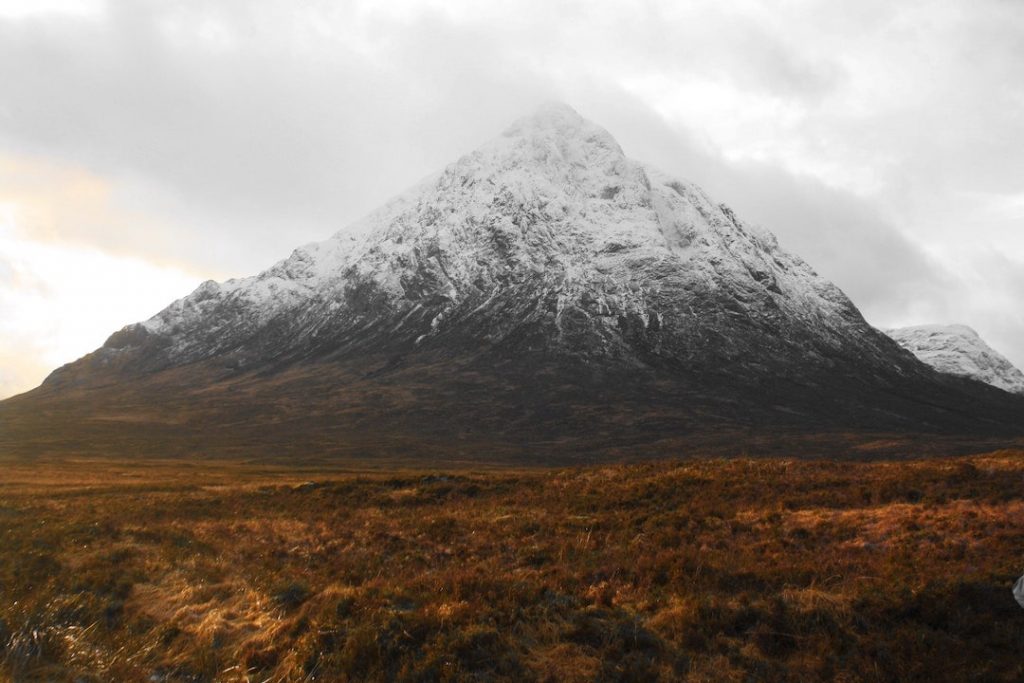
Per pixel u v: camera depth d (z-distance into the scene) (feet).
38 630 43.98
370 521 105.60
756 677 40.78
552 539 80.89
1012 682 37.99
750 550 67.77
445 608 48.83
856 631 44.57
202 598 60.95
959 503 80.02
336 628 47.93
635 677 40.63
